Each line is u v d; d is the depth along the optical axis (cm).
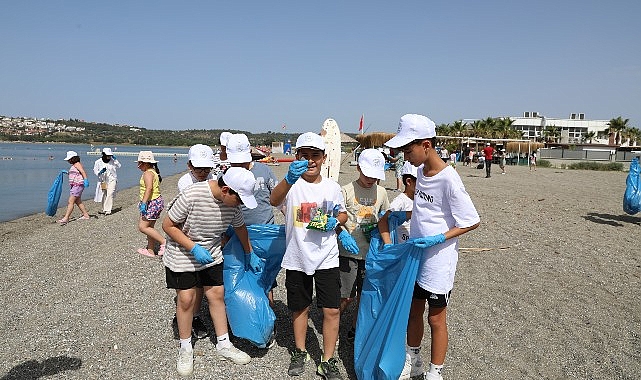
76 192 1212
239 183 391
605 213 1351
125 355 439
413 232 385
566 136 10006
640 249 891
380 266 399
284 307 574
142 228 788
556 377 414
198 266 409
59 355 436
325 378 396
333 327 402
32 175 3059
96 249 879
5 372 401
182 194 400
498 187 2144
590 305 589
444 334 376
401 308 370
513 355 455
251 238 466
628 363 438
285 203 441
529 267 759
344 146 5922
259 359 438
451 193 352
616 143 8556
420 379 406
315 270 400
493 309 574
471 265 768
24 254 839
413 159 364
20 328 497
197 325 481
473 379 409
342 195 433
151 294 612
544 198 1703
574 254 845
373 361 379
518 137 7575
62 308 559
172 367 418
